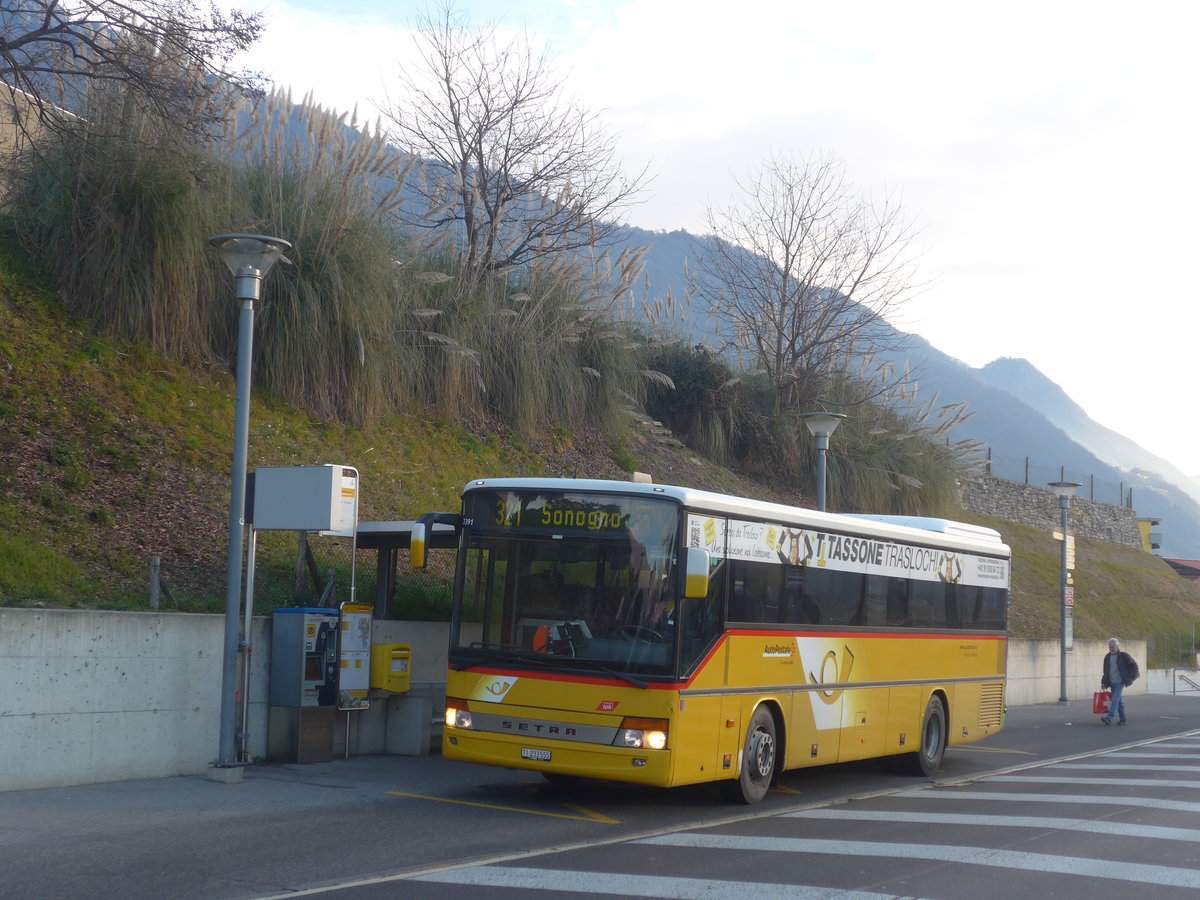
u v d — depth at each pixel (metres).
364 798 10.86
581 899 7.16
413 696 13.91
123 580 12.98
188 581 13.54
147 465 15.34
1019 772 15.41
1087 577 45.12
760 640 11.59
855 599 13.41
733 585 11.24
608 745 10.24
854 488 30.17
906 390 33.31
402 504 18.06
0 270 16.48
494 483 11.28
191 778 11.40
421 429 20.56
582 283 24.83
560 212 25.86
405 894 7.17
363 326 19.23
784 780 13.92
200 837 8.73
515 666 10.70
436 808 10.54
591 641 10.50
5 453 14.10
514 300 23.23
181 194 17.03
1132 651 37.69
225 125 17.94
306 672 12.62
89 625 10.78
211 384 17.58
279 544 15.58
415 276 20.94
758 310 32.84
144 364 16.89
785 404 31.80
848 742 13.07
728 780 11.41
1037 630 34.47
